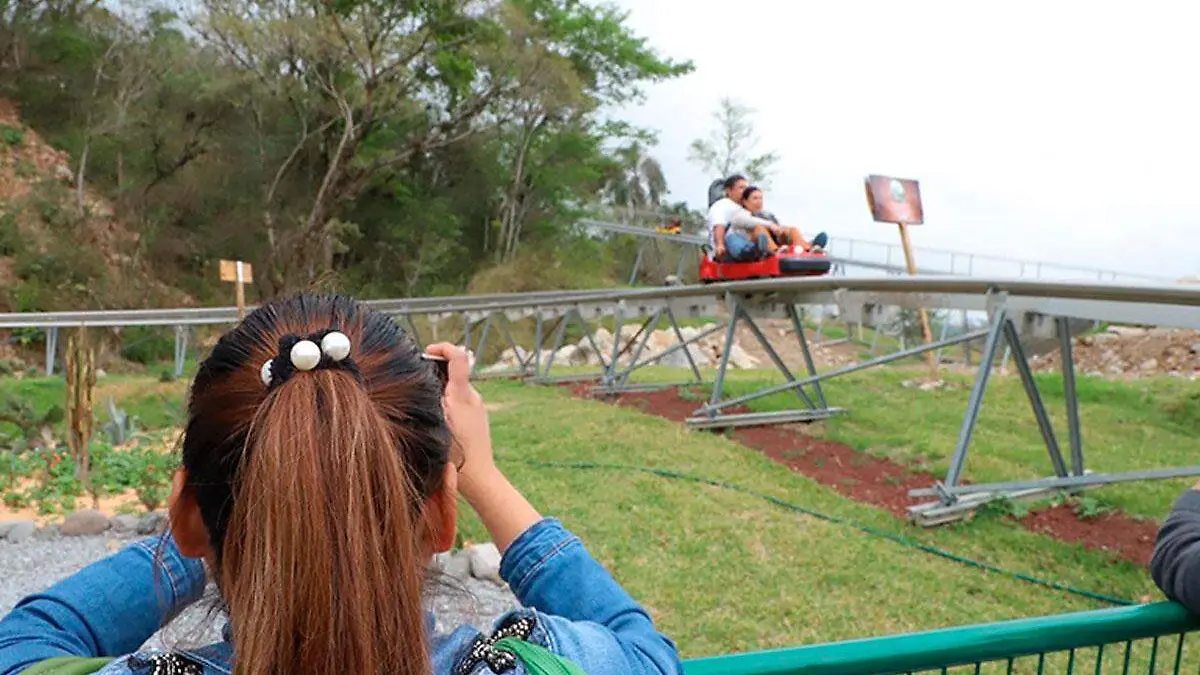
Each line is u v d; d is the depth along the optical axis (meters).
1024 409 13.34
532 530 1.24
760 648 5.98
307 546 0.81
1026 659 5.77
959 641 1.68
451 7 34.91
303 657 0.81
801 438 12.02
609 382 15.51
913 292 9.83
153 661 0.91
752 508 8.90
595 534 8.02
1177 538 1.85
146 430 12.75
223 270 14.36
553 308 17.70
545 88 39.34
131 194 39.44
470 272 46.16
